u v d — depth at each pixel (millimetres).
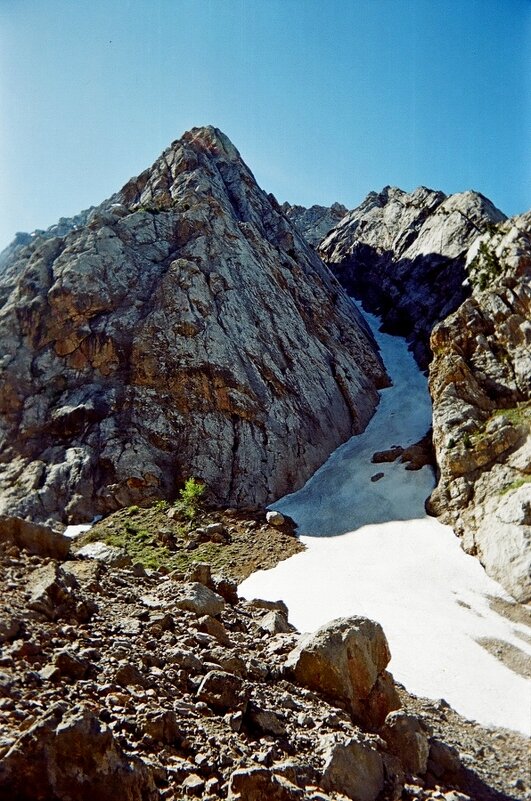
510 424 35625
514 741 15484
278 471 42688
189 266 49469
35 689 8336
